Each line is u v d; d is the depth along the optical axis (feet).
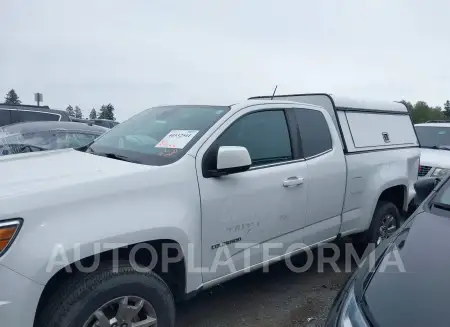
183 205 9.25
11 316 6.98
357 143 14.96
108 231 7.93
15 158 10.71
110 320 8.16
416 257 7.53
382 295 6.58
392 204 16.33
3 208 7.08
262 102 11.96
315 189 12.66
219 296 13.23
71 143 22.34
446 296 6.28
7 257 6.97
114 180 8.43
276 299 13.14
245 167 9.89
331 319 6.97
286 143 12.24
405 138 17.88
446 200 10.13
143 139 11.10
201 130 10.41
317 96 15.19
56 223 7.52
